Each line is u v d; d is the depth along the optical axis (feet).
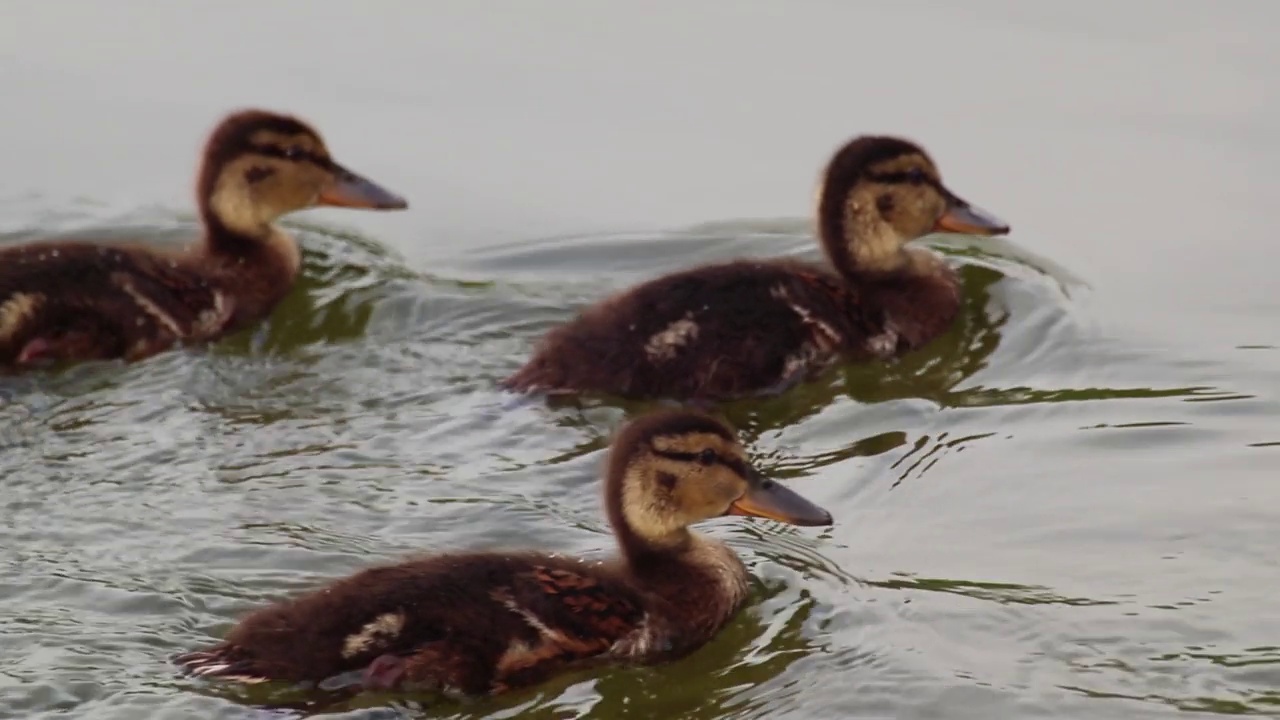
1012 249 59.06
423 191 61.31
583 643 38.34
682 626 39.73
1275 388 50.98
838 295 53.31
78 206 59.88
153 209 59.93
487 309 55.01
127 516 42.83
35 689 35.76
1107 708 36.65
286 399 49.26
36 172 61.41
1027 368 52.75
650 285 51.37
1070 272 57.67
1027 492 45.80
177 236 58.80
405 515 43.42
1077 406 50.39
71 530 42.06
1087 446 48.08
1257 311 55.26
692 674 38.47
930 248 59.36
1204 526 43.91
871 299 54.24
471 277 57.11
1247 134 63.52
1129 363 52.75
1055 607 40.50
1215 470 46.65
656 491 41.01
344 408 48.85
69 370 50.29
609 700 37.35
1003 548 43.21
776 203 60.59
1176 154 62.69
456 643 37.04
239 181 55.52
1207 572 41.93
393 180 61.41
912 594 41.19
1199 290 56.49
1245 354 52.95
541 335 53.57
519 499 44.37
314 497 44.06
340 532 42.47
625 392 49.55
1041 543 43.39
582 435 47.57
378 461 46.03
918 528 44.21
